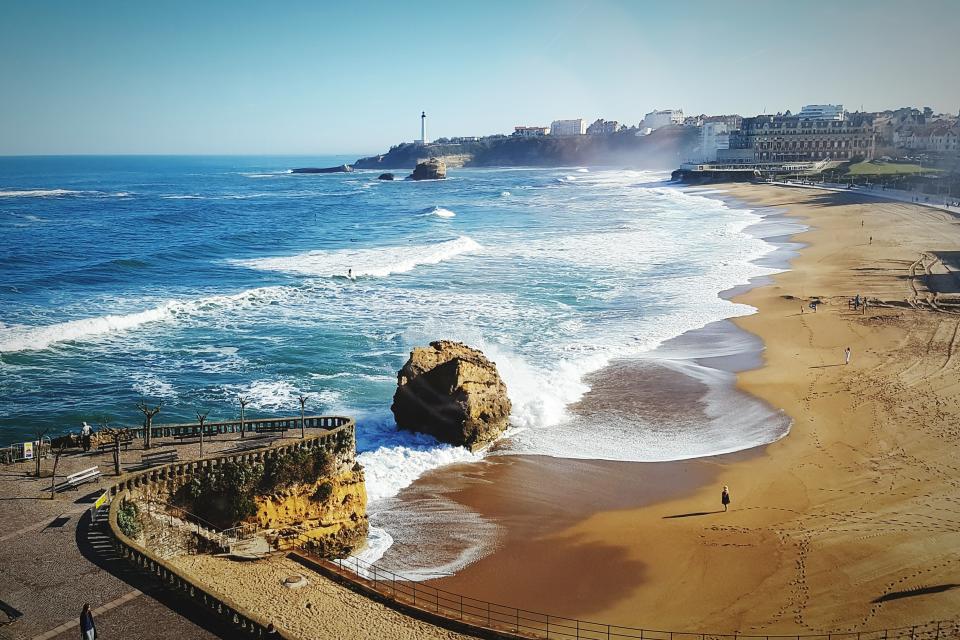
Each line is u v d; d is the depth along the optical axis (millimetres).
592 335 51125
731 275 69375
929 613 22172
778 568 24984
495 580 24875
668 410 39000
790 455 33531
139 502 23281
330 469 26469
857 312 55500
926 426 35562
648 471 32719
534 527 28281
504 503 30047
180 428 28859
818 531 27094
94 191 189125
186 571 22609
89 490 24375
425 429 35375
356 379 42781
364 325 53188
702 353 47500
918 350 46500
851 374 42938
